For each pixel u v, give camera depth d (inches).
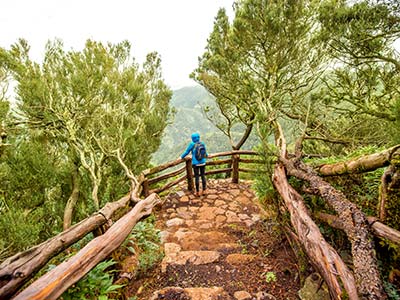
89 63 277.6
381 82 279.7
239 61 296.8
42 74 270.5
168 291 111.9
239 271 132.9
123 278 106.6
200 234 181.6
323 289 97.2
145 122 323.6
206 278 127.9
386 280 77.6
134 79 316.2
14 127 269.7
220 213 223.3
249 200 253.8
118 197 288.8
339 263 73.0
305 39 280.5
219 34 297.7
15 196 250.5
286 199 116.4
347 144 284.7
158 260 140.9
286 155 150.1
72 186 306.2
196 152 253.3
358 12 217.6
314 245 85.6
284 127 312.8
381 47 237.9
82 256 70.7
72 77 265.1
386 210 81.8
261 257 144.4
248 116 369.1
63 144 330.6
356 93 287.3
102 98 292.7
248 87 282.7
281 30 251.6
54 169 279.6
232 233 184.9
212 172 304.5
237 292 114.2
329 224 100.7
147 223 179.3
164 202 250.8
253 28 258.5
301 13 245.3
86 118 296.2
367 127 294.8
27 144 259.3
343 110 302.0
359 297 60.2
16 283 55.6
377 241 82.4
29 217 241.4
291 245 131.0
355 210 82.2
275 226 157.6
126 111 308.8
